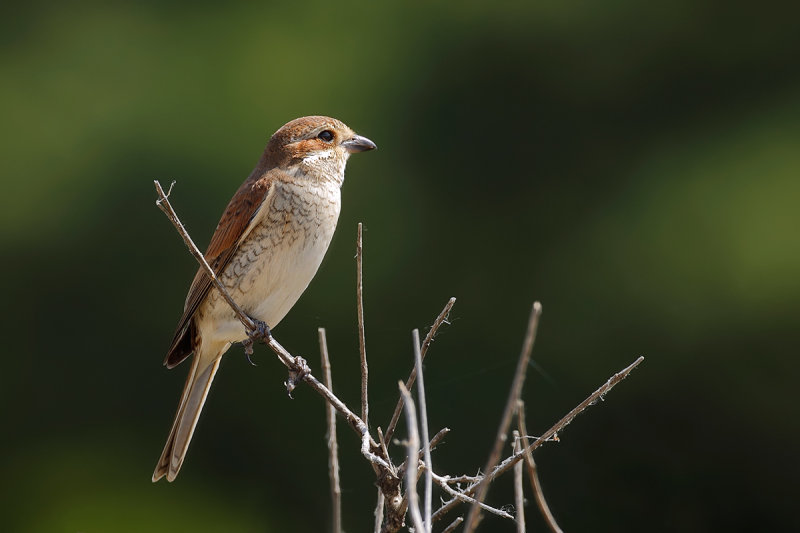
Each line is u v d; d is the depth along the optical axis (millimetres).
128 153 13828
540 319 13711
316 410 12945
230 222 6988
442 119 14531
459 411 12461
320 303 13422
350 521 12297
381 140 14391
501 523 10938
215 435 13070
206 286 6961
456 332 13523
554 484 12070
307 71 14508
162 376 13445
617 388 13227
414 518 3812
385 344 13406
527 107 14648
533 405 12539
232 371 13180
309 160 7191
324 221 7172
